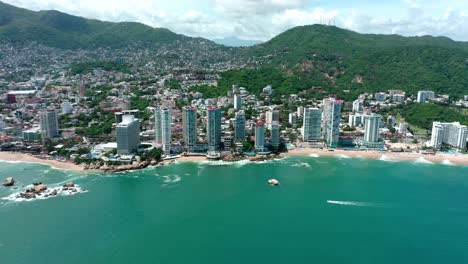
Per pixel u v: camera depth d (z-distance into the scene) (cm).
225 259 19050
